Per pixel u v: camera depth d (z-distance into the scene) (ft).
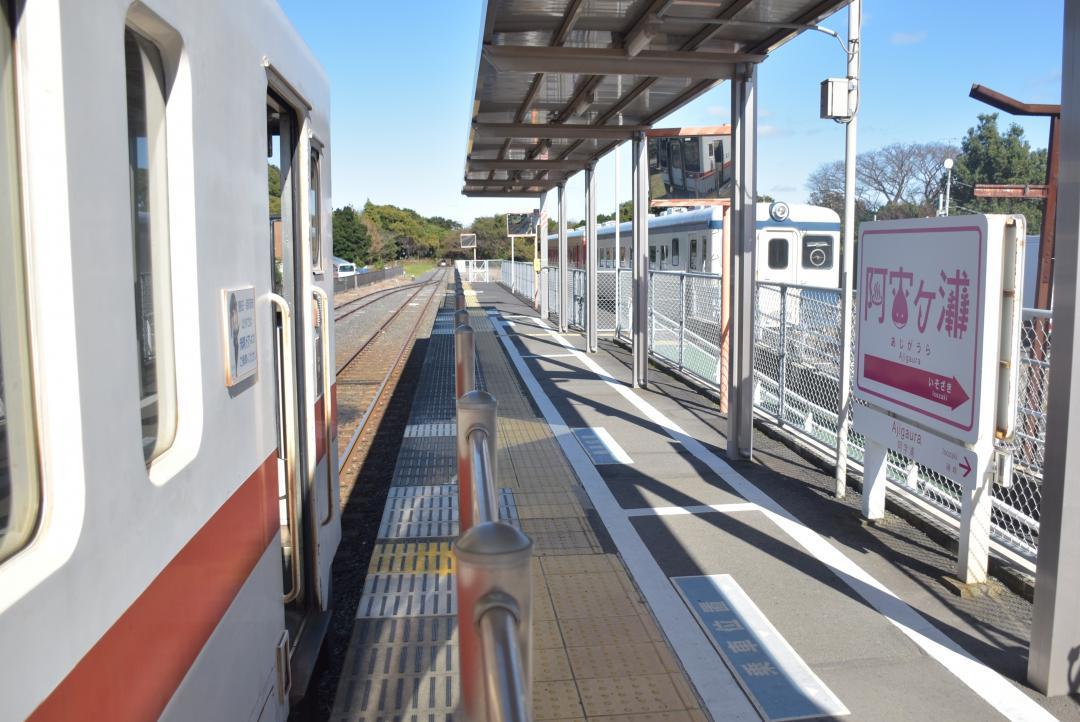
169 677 5.97
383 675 11.98
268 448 9.16
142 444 5.67
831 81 19.02
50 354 4.55
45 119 4.49
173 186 6.81
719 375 31.65
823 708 11.25
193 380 6.82
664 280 42.63
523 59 22.38
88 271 4.83
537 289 81.56
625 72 22.57
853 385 19.21
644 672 12.14
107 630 4.93
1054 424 11.17
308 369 12.34
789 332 27.55
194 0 7.00
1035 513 18.25
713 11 19.53
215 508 7.16
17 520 4.40
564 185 57.31
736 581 15.30
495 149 41.47
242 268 8.38
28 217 4.49
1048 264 25.64
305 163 12.42
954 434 14.82
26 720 3.98
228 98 8.05
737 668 12.25
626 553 16.70
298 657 11.59
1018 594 14.64
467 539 3.93
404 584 15.14
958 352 14.51
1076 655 11.53
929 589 14.90
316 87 13.43
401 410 34.71
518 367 42.14
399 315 83.05
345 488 23.79
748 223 22.85
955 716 11.09
